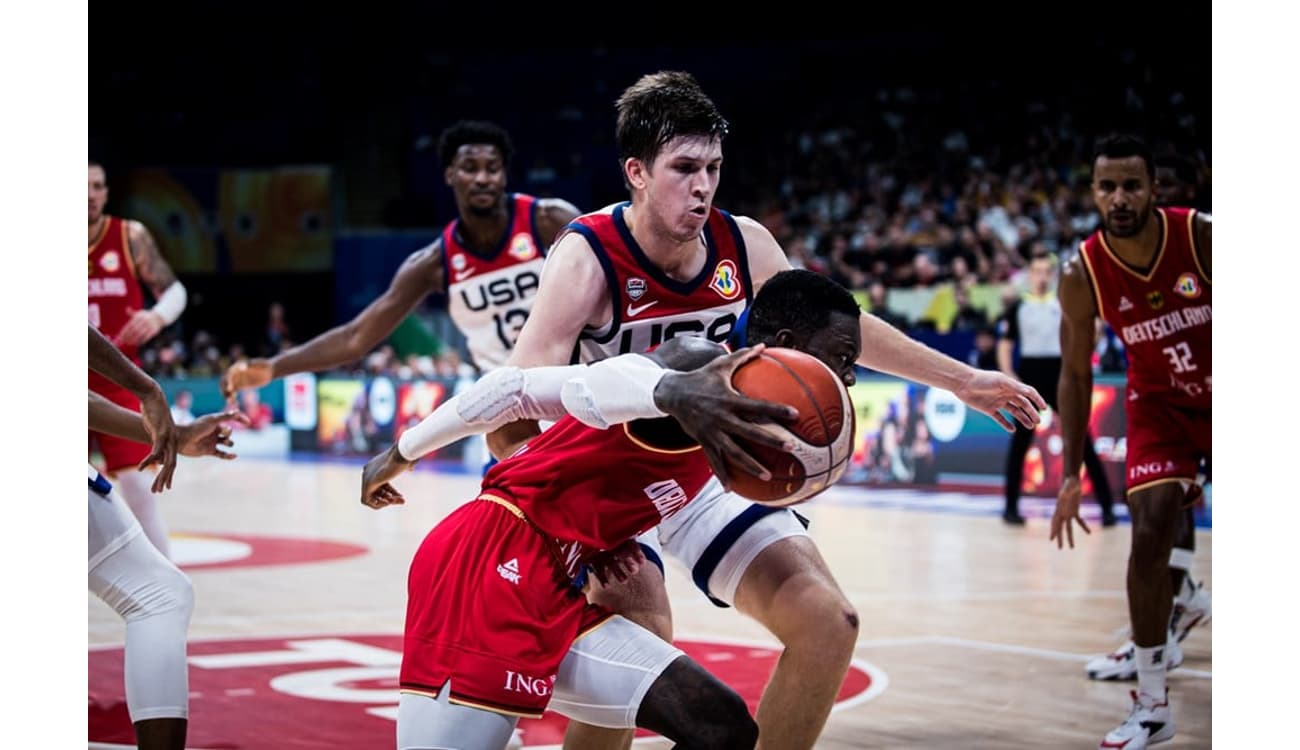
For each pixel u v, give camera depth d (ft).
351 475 42.06
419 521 30.35
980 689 14.25
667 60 65.36
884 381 35.27
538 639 7.66
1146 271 13.20
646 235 8.91
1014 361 28.27
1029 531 26.94
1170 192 17.92
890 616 18.29
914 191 53.88
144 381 9.79
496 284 14.93
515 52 67.36
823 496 33.45
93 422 10.18
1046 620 18.02
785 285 7.88
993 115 55.42
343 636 17.15
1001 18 57.11
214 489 38.01
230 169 62.49
